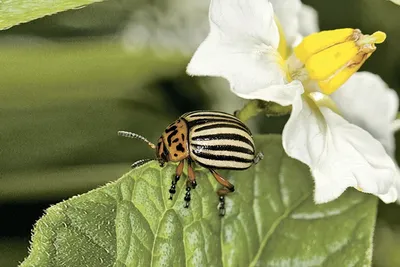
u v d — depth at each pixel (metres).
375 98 0.12
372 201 0.12
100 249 0.11
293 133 0.11
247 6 0.11
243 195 0.12
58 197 0.15
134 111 0.16
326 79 0.12
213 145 0.12
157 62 0.15
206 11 0.16
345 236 0.12
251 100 0.12
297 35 0.12
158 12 0.16
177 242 0.12
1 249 0.15
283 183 0.12
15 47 0.15
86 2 0.11
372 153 0.12
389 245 0.15
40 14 0.11
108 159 0.15
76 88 0.15
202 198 0.12
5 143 0.15
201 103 0.16
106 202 0.11
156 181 0.11
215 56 0.11
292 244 0.12
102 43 0.15
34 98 0.15
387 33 0.16
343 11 0.16
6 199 0.15
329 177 0.11
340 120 0.12
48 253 0.11
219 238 0.12
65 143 0.15
